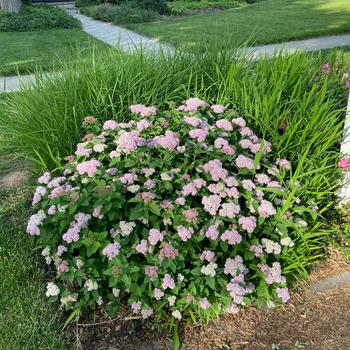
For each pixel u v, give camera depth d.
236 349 2.23
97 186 2.31
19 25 11.85
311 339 2.28
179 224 2.30
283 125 3.06
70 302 2.31
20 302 2.43
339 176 2.98
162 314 2.35
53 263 2.72
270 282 2.36
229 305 2.32
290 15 11.77
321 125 2.98
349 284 2.63
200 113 2.92
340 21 10.32
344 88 3.64
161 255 2.17
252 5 14.95
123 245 2.30
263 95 3.15
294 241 2.55
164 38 8.98
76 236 2.25
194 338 2.28
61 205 2.31
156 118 3.03
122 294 2.41
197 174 2.52
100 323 2.34
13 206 3.28
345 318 2.40
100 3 16.36
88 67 3.78
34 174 3.45
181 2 16.28
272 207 2.38
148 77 3.60
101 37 10.15
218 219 2.34
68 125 3.28
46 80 3.74
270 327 2.35
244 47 4.14
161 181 2.46
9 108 3.77
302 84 3.55
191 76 3.48
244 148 2.75
